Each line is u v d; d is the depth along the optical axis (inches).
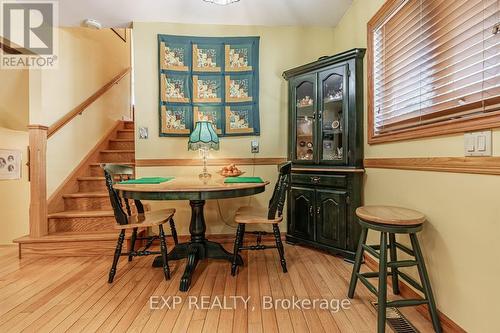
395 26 72.6
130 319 58.5
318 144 96.7
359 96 88.3
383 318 52.0
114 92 163.5
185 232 112.7
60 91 117.0
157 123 111.1
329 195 93.3
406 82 68.2
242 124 114.2
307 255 95.3
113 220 106.7
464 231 49.3
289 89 108.1
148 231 109.3
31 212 97.9
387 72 77.2
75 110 123.3
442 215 54.7
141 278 78.3
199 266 86.0
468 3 49.0
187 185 73.8
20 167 142.5
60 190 112.9
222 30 113.7
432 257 57.4
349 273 81.0
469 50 49.1
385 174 76.5
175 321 57.8
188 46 112.0
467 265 48.6
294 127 105.3
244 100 114.2
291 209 106.5
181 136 112.3
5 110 125.3
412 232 53.2
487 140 44.2
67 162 118.9
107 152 140.7
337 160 91.7
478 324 46.5
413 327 55.9
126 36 182.2
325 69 95.1
